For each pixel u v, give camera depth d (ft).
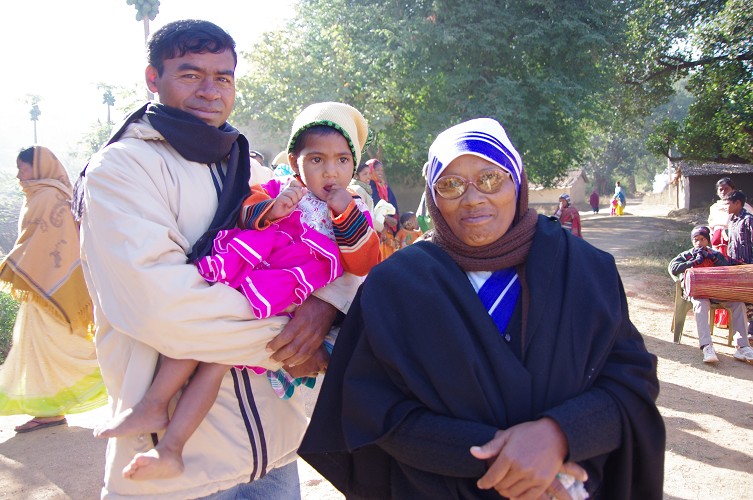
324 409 6.56
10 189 91.30
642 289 34.63
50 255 15.43
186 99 6.88
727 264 23.72
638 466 6.04
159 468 6.01
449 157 6.13
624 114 85.61
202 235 6.73
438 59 68.13
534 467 5.23
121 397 6.41
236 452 6.86
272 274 6.63
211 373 6.49
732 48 62.03
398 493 6.28
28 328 15.93
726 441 15.38
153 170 6.57
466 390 5.73
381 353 5.95
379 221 23.91
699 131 63.72
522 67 72.49
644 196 197.06
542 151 77.41
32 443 15.56
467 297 6.03
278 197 6.76
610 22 71.10
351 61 65.05
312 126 7.38
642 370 5.98
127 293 6.05
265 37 63.36
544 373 5.82
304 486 13.44
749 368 21.52
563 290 6.05
